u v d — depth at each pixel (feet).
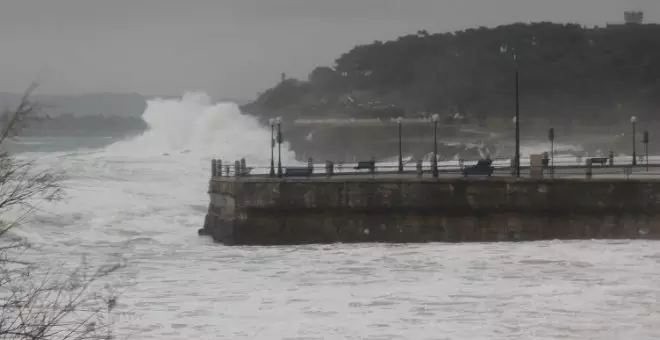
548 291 458.91
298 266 526.16
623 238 599.98
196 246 607.78
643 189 599.98
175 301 439.22
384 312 421.18
